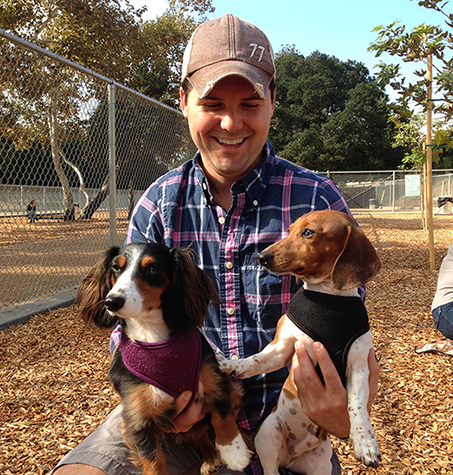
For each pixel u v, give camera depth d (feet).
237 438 2.60
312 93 58.70
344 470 3.80
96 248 10.44
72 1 17.75
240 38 2.76
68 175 10.82
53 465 3.85
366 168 58.49
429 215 11.77
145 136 10.70
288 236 2.93
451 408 4.70
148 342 2.60
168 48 26.45
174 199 3.19
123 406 2.60
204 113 2.87
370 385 2.80
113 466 2.48
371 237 18.95
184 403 2.51
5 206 11.81
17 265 10.65
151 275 2.65
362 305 2.84
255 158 3.06
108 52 19.27
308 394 2.60
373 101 56.34
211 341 3.02
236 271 2.99
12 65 7.48
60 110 8.68
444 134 11.71
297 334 2.82
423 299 8.91
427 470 3.79
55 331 6.93
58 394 5.06
